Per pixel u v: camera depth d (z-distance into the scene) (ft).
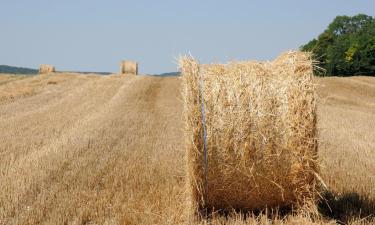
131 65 148.66
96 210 26.14
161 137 50.83
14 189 29.43
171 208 25.81
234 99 24.08
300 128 23.82
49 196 28.25
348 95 119.55
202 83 24.41
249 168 24.13
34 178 31.76
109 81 120.47
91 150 42.14
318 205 26.16
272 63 25.26
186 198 25.94
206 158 24.32
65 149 41.93
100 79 126.72
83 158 38.52
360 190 29.91
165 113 72.59
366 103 105.40
